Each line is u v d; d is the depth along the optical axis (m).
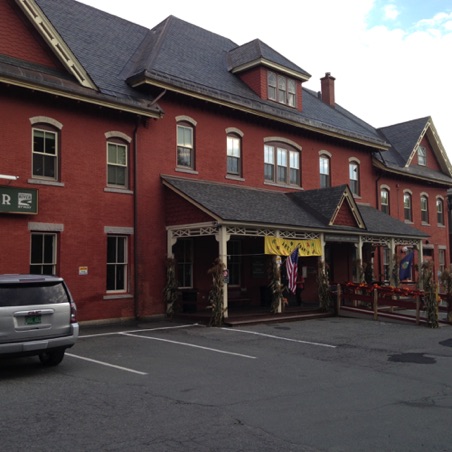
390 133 32.91
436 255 32.09
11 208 14.15
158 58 19.39
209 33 25.05
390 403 7.85
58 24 18.75
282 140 22.70
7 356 8.98
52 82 15.02
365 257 25.47
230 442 5.96
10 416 6.88
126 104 16.56
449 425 6.72
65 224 15.54
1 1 14.95
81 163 16.08
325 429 6.50
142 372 9.80
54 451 5.62
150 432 6.28
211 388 8.66
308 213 20.67
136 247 17.22
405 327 17.19
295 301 22.97
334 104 30.77
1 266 14.09
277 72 23.20
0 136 14.34
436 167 33.69
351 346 13.30
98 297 16.17
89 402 7.61
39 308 9.37
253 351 12.31
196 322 16.94
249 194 20.16
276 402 7.82
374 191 27.94
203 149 19.55
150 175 17.88
